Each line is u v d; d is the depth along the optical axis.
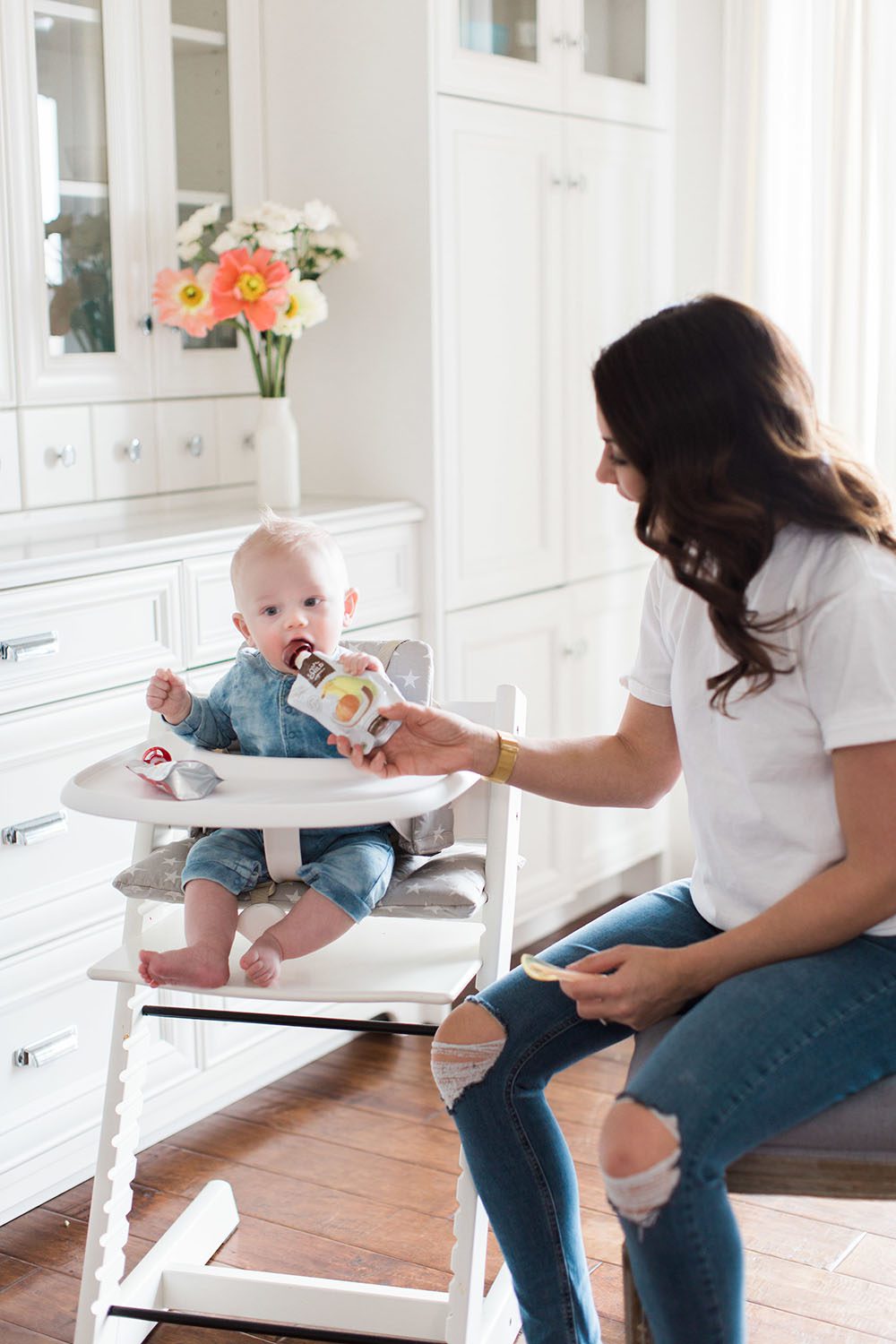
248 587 1.67
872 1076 1.35
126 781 1.59
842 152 2.90
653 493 1.41
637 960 1.38
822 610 1.37
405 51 2.65
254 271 2.53
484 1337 1.73
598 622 3.23
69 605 2.08
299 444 2.92
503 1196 1.52
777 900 1.44
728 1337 1.29
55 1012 2.13
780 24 3.00
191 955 1.57
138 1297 1.81
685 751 1.52
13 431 2.43
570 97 2.97
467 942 1.71
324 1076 2.56
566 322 3.03
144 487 2.69
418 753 1.62
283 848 1.65
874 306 2.94
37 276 2.43
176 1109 2.35
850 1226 2.08
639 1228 1.27
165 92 2.64
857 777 1.35
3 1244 2.06
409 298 2.73
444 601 2.79
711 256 3.25
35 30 2.40
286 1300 1.83
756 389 1.38
